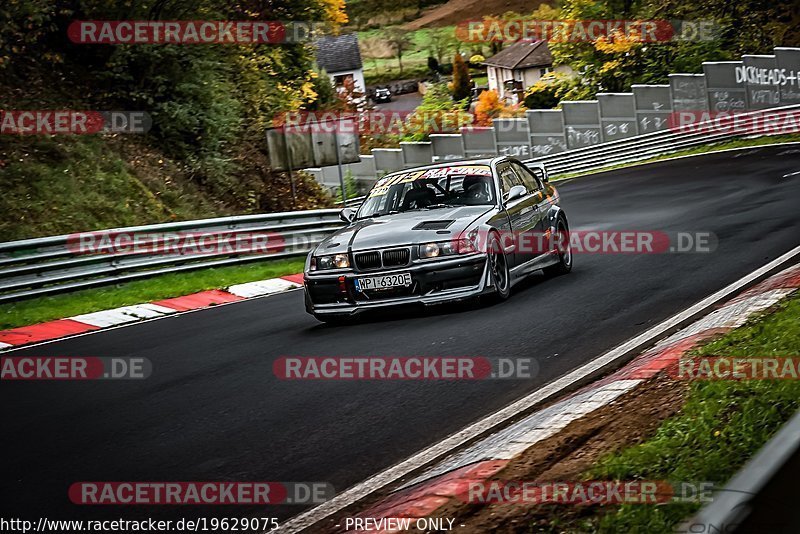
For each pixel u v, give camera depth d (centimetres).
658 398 1553
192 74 6906
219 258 4809
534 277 3400
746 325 1944
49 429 1902
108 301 3847
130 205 5794
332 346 2455
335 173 11669
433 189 2998
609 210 5956
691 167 8456
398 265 2664
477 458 1408
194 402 2012
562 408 1612
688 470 1169
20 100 5969
